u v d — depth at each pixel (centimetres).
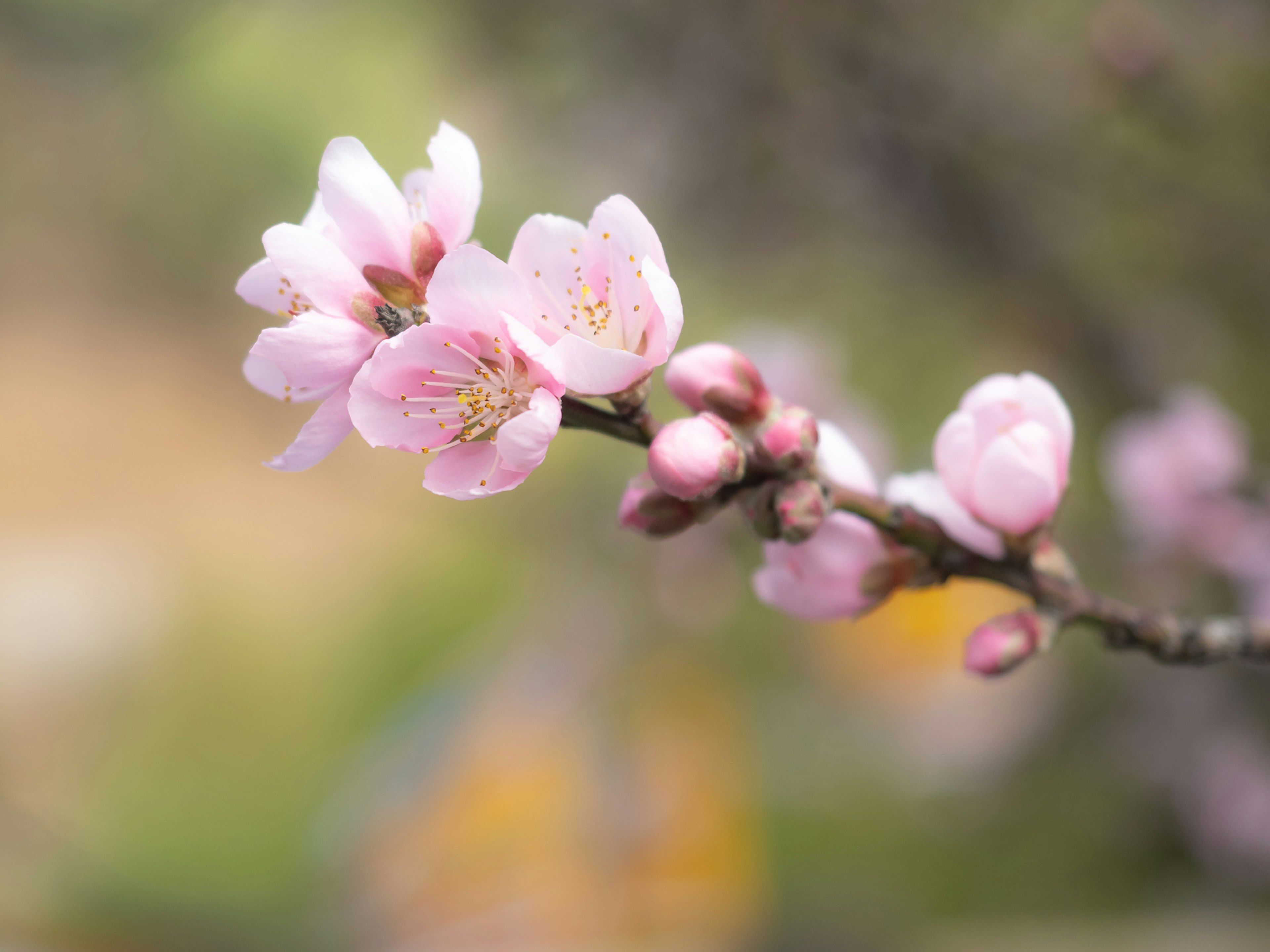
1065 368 90
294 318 45
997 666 47
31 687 160
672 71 89
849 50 84
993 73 86
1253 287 86
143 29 99
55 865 61
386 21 106
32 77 109
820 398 76
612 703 103
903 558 47
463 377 45
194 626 170
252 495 197
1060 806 110
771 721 125
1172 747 99
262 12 110
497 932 90
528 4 91
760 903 100
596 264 45
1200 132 83
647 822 97
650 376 45
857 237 93
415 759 104
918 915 102
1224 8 83
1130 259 91
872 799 119
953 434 47
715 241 95
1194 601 73
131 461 207
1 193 147
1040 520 46
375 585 167
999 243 85
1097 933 95
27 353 216
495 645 118
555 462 114
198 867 118
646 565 106
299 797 131
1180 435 66
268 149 134
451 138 45
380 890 93
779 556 47
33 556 189
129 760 145
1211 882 99
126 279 166
